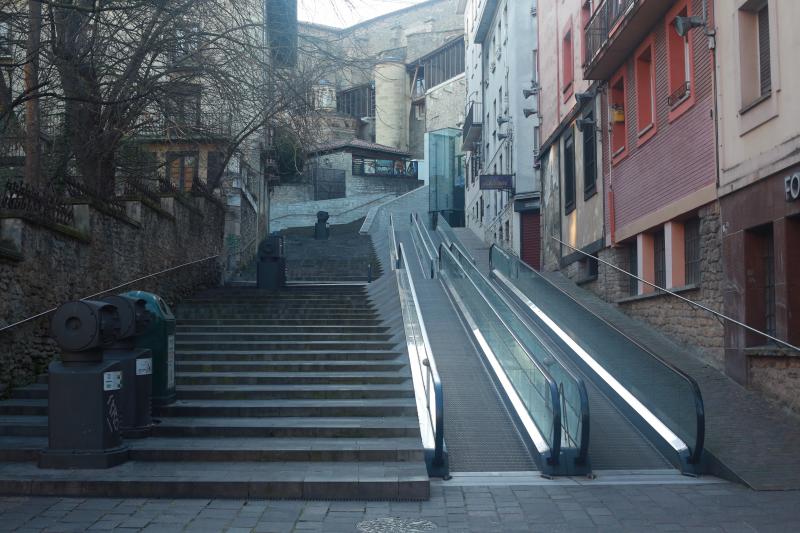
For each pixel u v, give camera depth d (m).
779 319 10.99
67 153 15.23
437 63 66.81
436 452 8.82
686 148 14.55
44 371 11.90
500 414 10.81
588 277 20.98
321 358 13.23
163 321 10.60
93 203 13.54
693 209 14.08
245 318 16.41
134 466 8.57
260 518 7.13
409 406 10.57
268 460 8.88
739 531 6.65
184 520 7.01
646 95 17.25
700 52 13.87
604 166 19.80
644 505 7.59
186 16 14.38
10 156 16.45
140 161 18.55
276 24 16.72
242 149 21.20
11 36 13.91
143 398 9.63
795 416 10.35
